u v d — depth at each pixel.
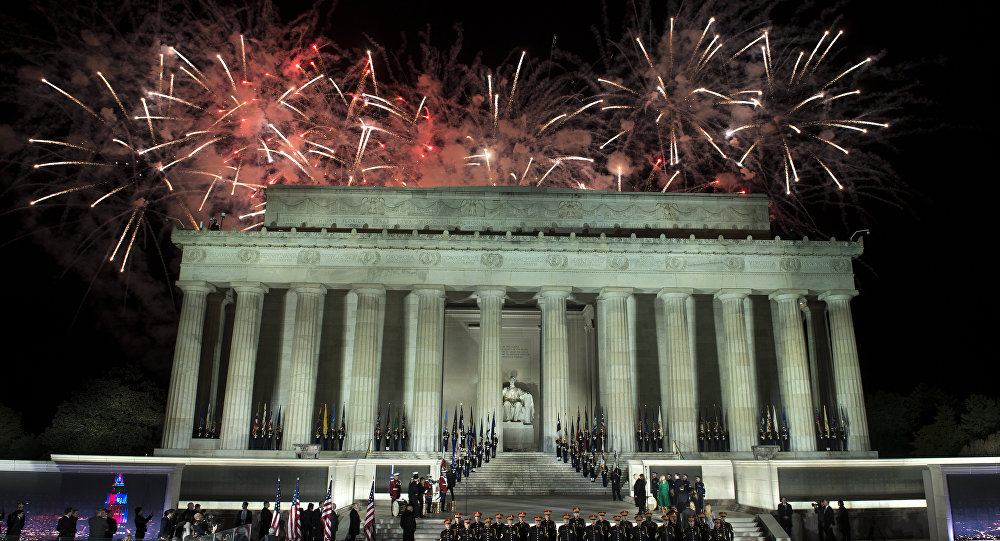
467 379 76.50
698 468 54.47
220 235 67.75
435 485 53.03
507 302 75.94
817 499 49.84
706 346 71.56
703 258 69.19
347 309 71.25
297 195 73.12
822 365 72.50
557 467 61.28
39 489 48.94
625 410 65.88
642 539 36.78
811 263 69.44
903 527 49.94
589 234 72.88
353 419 65.06
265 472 52.91
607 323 68.00
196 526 39.41
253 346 66.88
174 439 63.53
